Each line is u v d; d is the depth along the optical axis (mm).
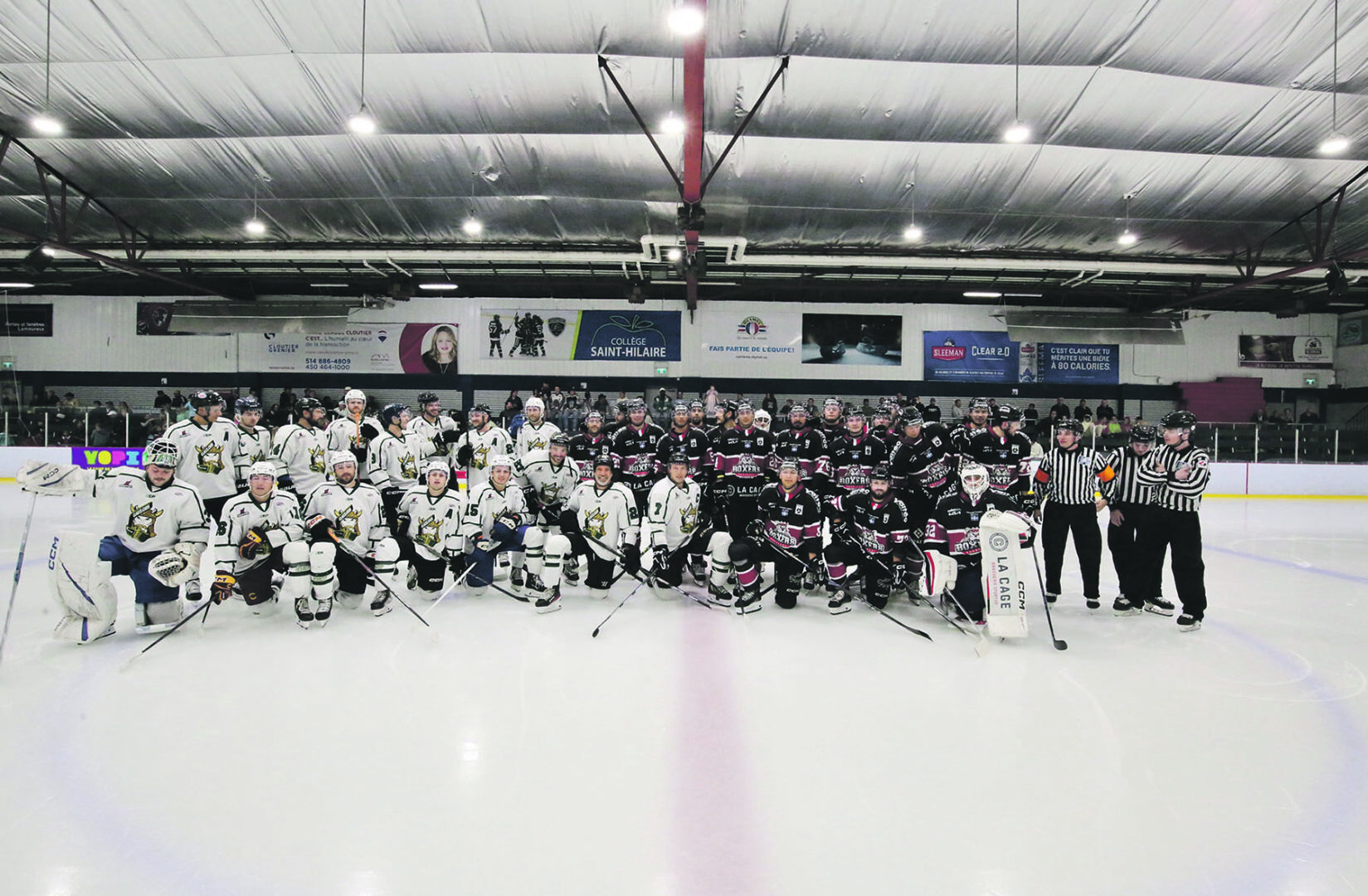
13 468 15289
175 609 4922
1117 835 2521
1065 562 8195
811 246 15453
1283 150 12094
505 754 3090
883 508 5590
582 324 20594
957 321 20797
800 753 3129
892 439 7793
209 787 2789
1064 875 2285
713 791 2791
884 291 18953
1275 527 11453
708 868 2305
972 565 5230
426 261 16969
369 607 5637
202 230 15125
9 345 20500
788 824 2568
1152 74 10344
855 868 2314
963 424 7262
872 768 2998
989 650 4629
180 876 2240
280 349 20469
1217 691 3949
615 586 6605
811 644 4746
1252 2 9086
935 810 2674
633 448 7059
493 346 20531
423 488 5828
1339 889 2230
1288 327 21625
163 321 20438
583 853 2377
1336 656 4598
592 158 12508
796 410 7176
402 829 2508
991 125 11461
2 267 18219
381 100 11109
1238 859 2385
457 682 3963
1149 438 5453
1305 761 3109
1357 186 13094
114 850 2377
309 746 3156
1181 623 5223
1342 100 10836
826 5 9172
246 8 9375
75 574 4527
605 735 3291
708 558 5941
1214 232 14680
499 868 2291
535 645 4652
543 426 8219
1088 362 21000
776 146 12047
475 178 13109
